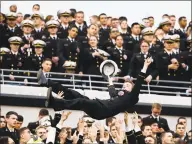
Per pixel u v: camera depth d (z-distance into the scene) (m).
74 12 31.16
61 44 29.08
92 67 29.14
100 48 29.97
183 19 31.52
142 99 28.73
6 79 28.59
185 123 27.36
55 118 21.23
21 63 28.70
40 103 28.05
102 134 25.23
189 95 29.58
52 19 29.62
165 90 29.77
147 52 29.38
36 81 28.73
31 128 25.86
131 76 29.08
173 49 29.78
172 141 25.55
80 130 24.52
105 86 29.14
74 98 20.14
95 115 19.91
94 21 31.47
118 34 29.91
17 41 28.62
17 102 27.95
